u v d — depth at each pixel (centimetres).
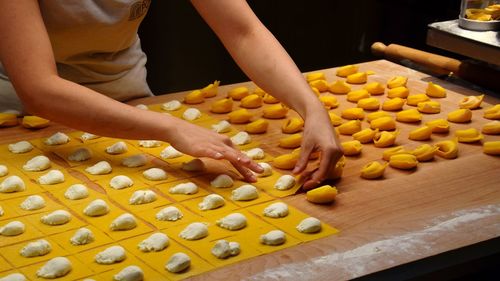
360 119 242
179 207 201
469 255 185
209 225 195
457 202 202
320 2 339
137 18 239
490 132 235
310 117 215
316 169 211
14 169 215
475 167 217
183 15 337
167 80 345
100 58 244
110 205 201
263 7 338
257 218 197
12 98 241
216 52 346
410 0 320
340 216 198
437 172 214
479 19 260
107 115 208
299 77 226
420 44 321
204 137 210
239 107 248
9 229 191
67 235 192
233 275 179
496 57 249
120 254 184
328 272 180
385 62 279
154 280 178
